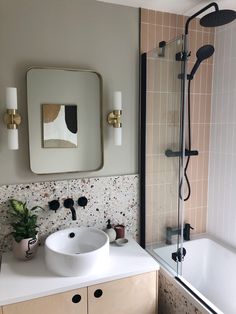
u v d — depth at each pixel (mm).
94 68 1821
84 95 1809
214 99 2246
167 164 1868
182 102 1695
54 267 1461
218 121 2219
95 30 1795
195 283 2234
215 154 2271
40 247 1778
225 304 2020
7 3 1589
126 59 1901
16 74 1648
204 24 1774
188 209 2326
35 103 1698
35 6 1645
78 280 1417
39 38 1674
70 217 1841
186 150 2162
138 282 1550
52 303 1363
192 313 1500
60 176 1809
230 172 2135
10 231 1710
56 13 1694
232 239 2156
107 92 1876
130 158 2000
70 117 1791
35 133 1718
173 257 1756
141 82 1941
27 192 1726
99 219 1925
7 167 1684
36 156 1733
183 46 1638
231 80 2070
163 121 1885
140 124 1989
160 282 1801
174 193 1797
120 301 1518
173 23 2006
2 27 1594
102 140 1874
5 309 1283
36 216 1694
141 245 2061
